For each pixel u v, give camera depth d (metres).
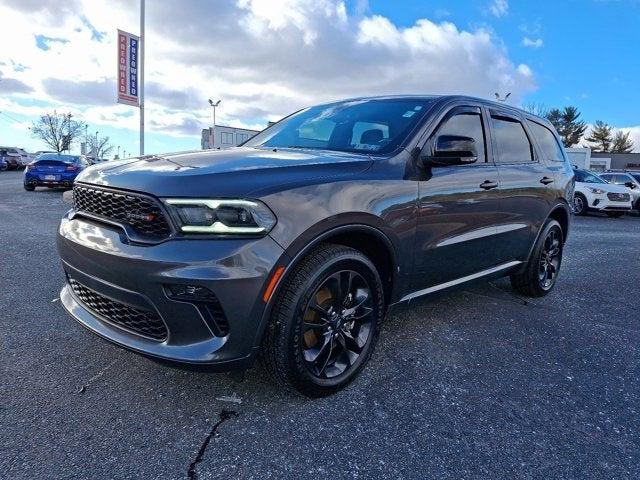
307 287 2.33
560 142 5.02
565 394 2.78
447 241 3.18
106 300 2.46
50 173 14.81
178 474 1.96
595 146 78.88
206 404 2.46
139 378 2.69
